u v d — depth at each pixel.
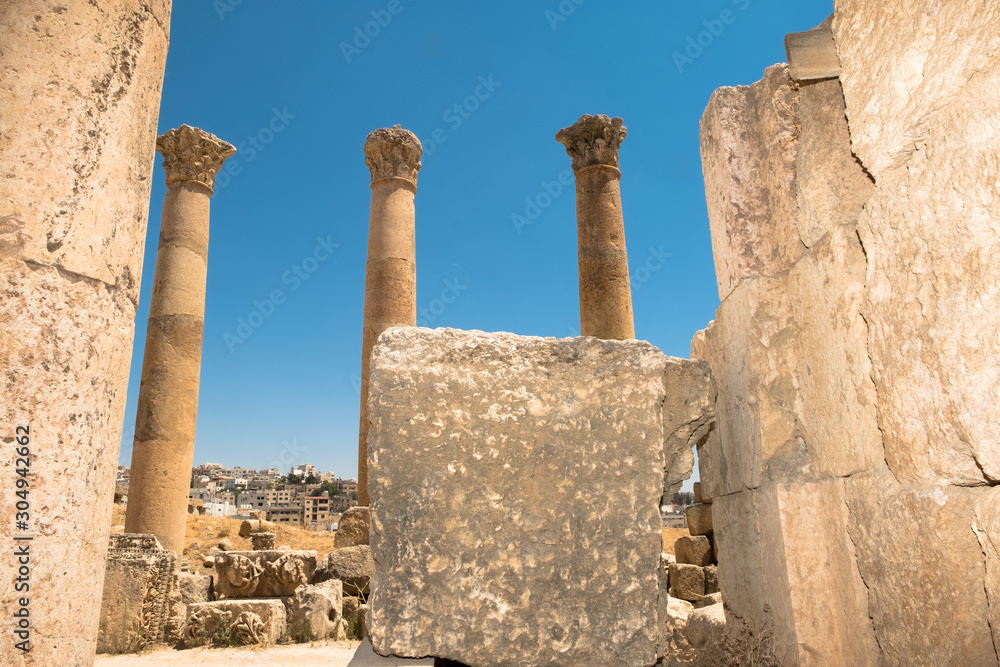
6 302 2.69
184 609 8.54
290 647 8.06
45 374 2.74
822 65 3.09
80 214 2.95
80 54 3.09
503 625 2.55
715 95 3.60
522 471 2.70
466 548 2.60
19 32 2.95
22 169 2.83
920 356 2.12
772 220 3.29
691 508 8.83
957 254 1.94
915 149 2.23
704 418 3.10
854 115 2.59
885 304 2.31
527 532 2.64
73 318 2.87
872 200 2.42
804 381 3.04
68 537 2.74
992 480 1.85
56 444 2.74
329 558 10.45
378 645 2.50
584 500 2.70
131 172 3.26
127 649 7.74
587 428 2.78
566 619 2.59
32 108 2.91
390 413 2.70
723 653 3.29
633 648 2.60
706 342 3.82
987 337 1.83
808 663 2.69
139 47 3.39
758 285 3.22
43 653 2.60
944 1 2.05
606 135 12.30
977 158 1.86
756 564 3.15
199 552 16.20
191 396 11.94
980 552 1.96
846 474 2.67
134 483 11.23
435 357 2.79
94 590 2.88
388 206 13.09
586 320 11.55
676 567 8.38
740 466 3.28
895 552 2.28
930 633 2.09
